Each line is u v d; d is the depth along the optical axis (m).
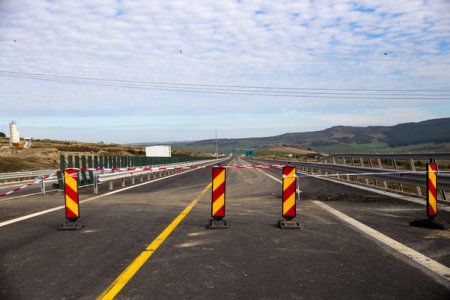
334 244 7.03
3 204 13.44
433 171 8.61
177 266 5.75
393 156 15.33
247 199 14.18
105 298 4.53
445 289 4.77
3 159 45.53
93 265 5.83
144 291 4.75
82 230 8.46
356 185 18.38
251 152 174.25
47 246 7.04
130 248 6.83
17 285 4.99
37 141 127.19
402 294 4.61
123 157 33.38
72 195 8.71
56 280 5.17
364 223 8.97
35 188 23.22
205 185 20.92
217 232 8.16
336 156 25.36
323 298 4.50
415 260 5.98
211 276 5.29
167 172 34.66
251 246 6.95
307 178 23.95
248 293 4.66
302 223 9.05
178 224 9.07
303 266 5.72
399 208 11.20
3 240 7.55
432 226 8.38
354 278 5.18
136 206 12.29
